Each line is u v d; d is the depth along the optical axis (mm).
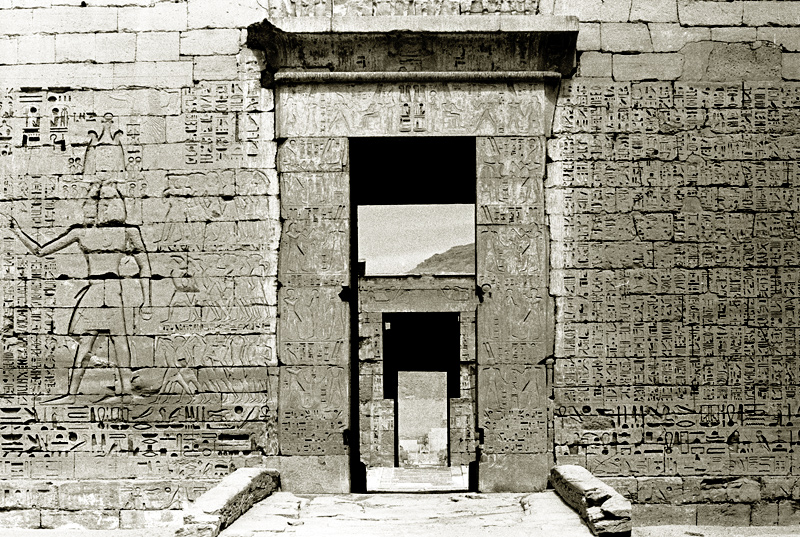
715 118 12047
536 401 11727
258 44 12117
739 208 11961
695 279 11883
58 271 12078
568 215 11953
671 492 11641
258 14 12188
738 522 11633
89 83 12227
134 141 12164
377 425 26859
